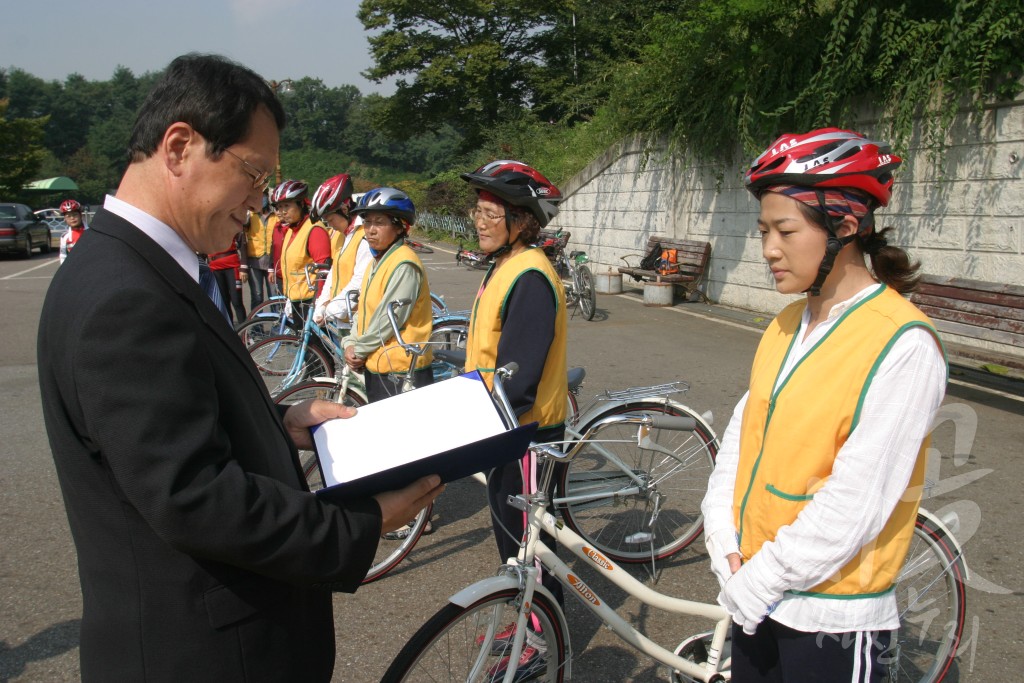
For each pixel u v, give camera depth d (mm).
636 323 9258
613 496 3188
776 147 1592
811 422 1552
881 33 7152
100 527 1213
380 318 3777
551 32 31109
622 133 12742
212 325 1284
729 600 1633
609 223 13344
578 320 9547
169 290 1217
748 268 9781
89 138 104750
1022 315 5551
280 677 1320
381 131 34781
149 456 1104
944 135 6930
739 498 1763
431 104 33156
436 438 1614
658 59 10602
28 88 111562
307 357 6188
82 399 1114
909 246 7535
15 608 3117
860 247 1595
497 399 1993
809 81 7883
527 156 20453
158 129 1242
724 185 10078
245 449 1297
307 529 1234
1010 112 6508
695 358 7344
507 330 2504
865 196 1550
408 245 3992
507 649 2094
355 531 1306
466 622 2020
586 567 3426
